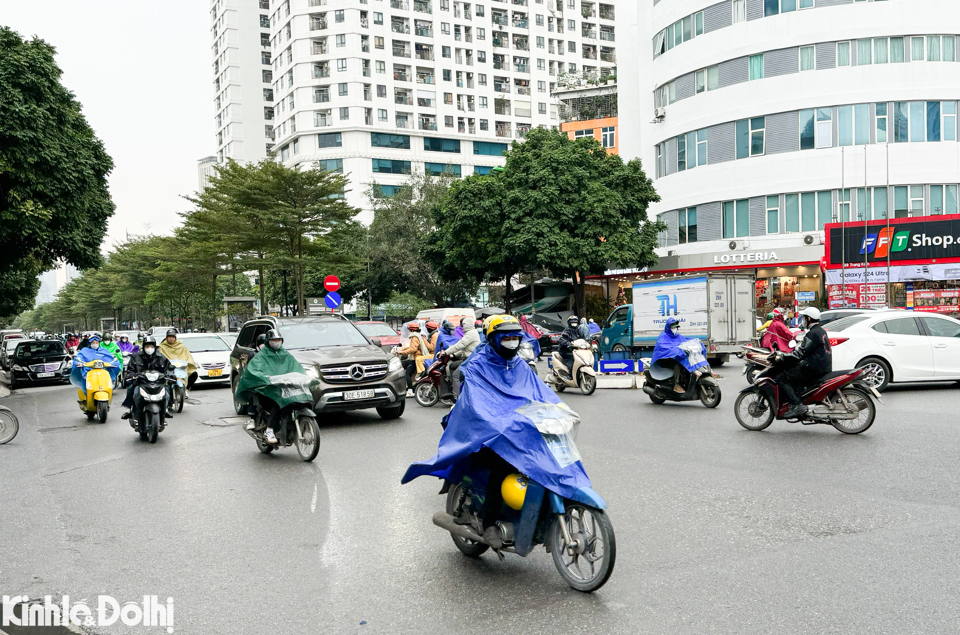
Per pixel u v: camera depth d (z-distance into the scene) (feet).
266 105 317.83
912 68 103.55
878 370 43.78
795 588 13.85
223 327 204.13
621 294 130.52
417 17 266.36
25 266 77.56
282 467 27.37
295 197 120.26
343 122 255.29
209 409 48.08
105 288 239.30
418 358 51.70
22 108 59.98
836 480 22.50
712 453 27.45
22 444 35.88
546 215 106.93
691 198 120.06
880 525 17.74
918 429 31.19
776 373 31.99
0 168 59.36
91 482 25.95
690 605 13.19
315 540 17.90
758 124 111.96
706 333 62.03
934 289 95.96
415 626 12.66
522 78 285.84
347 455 29.32
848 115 105.60
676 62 122.21
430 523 19.13
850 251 100.94
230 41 312.09
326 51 257.75
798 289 109.40
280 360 29.99
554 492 13.80
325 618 13.14
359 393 37.55
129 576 15.70
